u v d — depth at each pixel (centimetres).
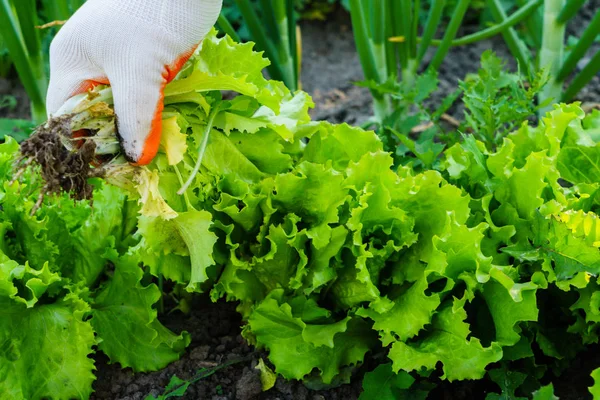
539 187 99
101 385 104
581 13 175
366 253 96
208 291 111
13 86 155
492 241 100
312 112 149
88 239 104
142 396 102
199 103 95
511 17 131
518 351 98
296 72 137
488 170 104
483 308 100
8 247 102
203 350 106
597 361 103
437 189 97
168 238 98
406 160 115
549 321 104
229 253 101
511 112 114
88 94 91
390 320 97
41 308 99
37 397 99
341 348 100
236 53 98
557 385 102
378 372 98
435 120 124
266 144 100
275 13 126
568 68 131
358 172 98
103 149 92
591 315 98
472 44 168
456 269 97
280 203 98
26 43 126
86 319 103
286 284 101
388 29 133
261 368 102
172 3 90
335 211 96
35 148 91
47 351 99
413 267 99
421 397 98
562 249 96
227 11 169
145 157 92
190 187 97
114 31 90
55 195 94
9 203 101
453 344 96
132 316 103
